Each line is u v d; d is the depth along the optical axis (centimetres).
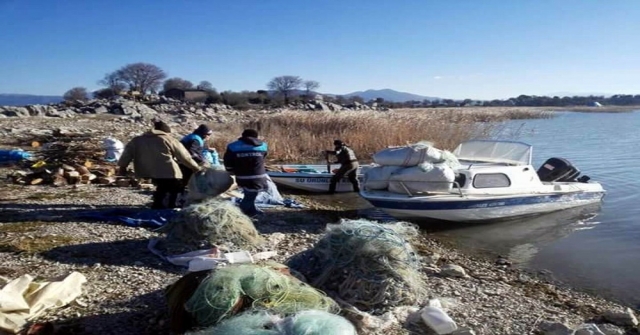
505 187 1208
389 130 2478
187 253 752
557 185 1298
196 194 1027
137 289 645
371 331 546
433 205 1123
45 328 503
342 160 1517
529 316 648
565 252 1002
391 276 609
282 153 2386
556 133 4100
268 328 423
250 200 1073
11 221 970
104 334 523
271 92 11462
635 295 779
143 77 11819
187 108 6819
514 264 923
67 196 1252
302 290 522
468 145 1382
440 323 559
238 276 504
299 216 1175
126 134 3088
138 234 898
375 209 1312
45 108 5875
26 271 698
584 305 719
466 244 1054
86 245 824
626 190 1633
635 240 1084
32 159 1895
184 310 498
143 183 1445
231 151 1055
